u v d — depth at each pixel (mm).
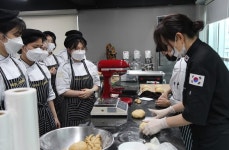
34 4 4816
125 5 4598
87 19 4781
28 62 1914
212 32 3766
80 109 2178
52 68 2922
